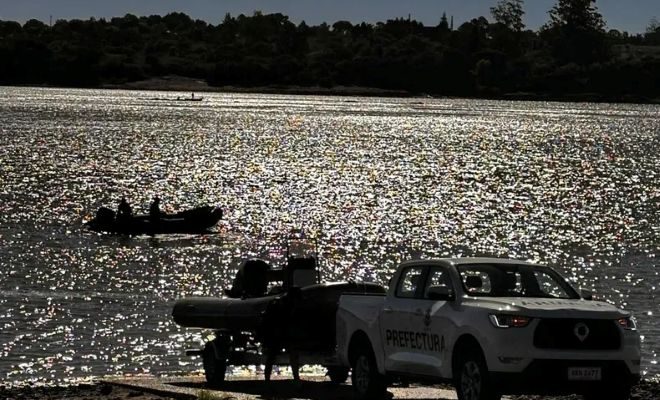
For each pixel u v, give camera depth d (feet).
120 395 62.23
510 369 48.01
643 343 92.12
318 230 181.37
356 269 142.61
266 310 63.26
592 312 49.08
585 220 202.08
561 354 48.16
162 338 93.81
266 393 61.05
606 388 49.19
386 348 55.42
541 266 53.72
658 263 148.56
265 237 172.96
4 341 91.25
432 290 52.39
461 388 50.34
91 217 190.60
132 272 134.00
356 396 57.93
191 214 176.96
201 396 57.21
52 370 81.92
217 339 66.90
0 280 123.44
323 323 62.59
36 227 173.78
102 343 91.45
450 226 189.16
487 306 49.49
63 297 113.50
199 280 130.41
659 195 258.37
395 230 182.09
